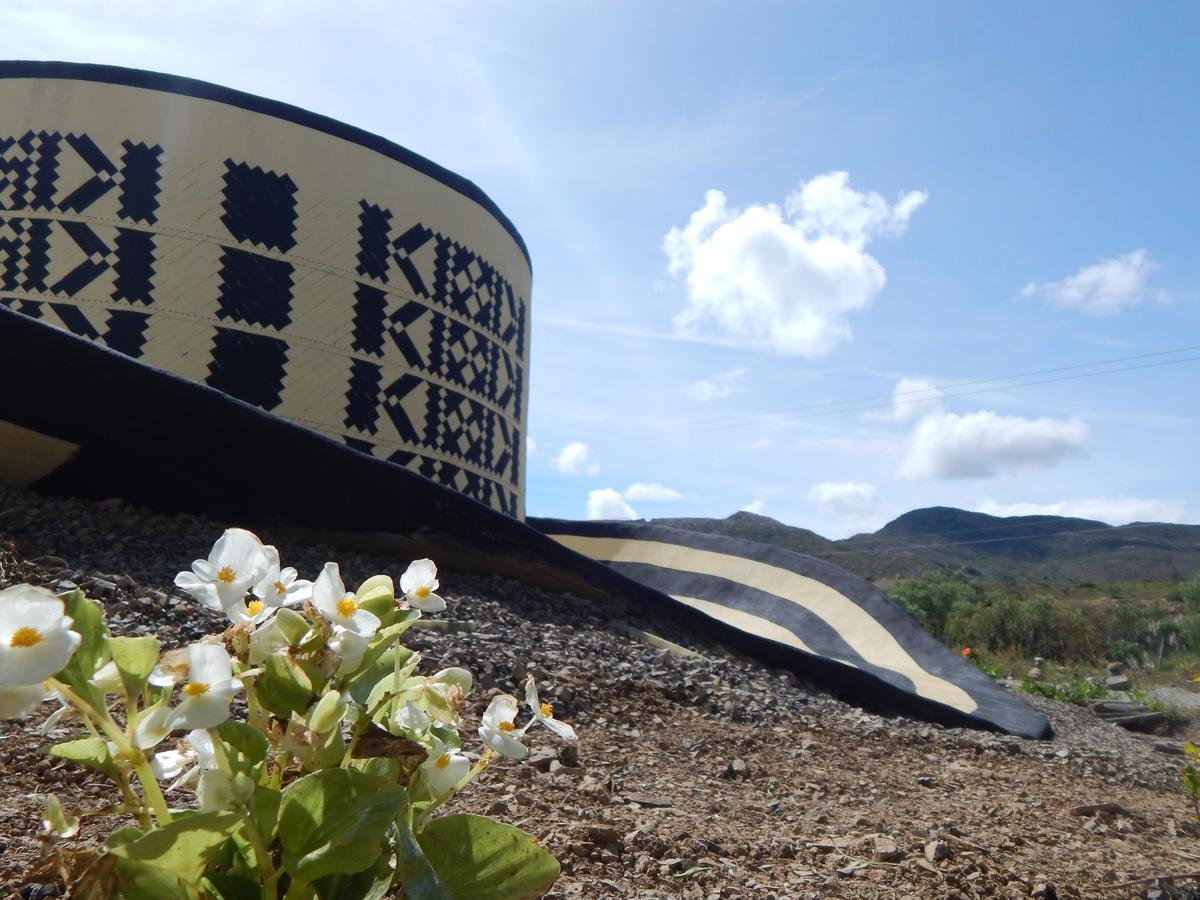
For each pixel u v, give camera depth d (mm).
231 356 13438
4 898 2445
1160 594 61594
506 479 17703
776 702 9062
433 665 6641
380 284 14914
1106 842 5625
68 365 8391
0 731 3924
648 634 10445
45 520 8016
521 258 18547
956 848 4676
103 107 13375
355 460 9664
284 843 1681
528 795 4301
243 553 1800
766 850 4219
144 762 1641
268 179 13984
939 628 33906
